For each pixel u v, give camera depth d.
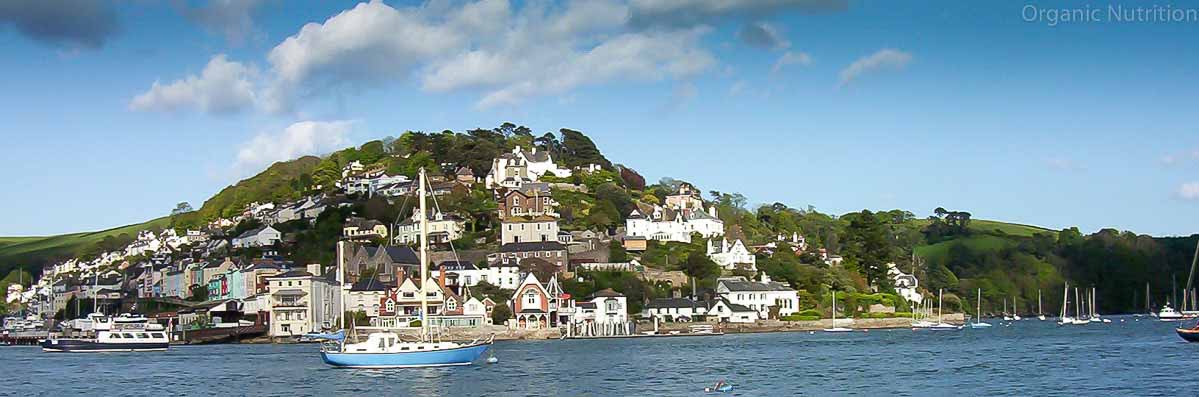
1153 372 142.00
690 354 189.38
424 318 161.88
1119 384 129.50
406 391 129.88
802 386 133.25
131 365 179.25
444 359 159.62
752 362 168.62
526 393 127.38
